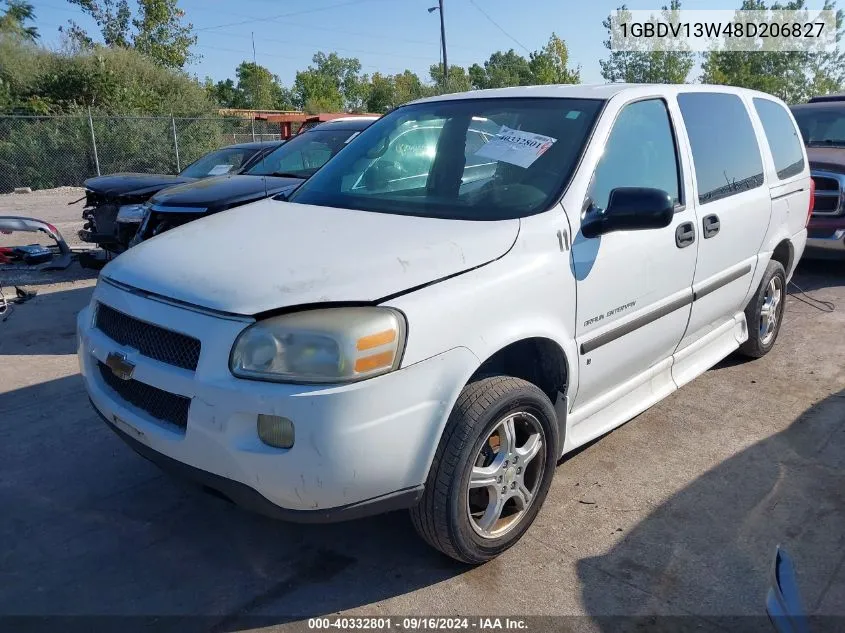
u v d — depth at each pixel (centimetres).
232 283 255
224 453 239
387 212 323
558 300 297
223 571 294
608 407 358
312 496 237
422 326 248
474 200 320
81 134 2247
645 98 372
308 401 229
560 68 4003
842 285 750
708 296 409
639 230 322
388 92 5453
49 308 690
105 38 3641
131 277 284
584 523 325
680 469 372
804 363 523
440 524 267
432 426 253
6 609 271
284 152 771
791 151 521
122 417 274
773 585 193
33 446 400
